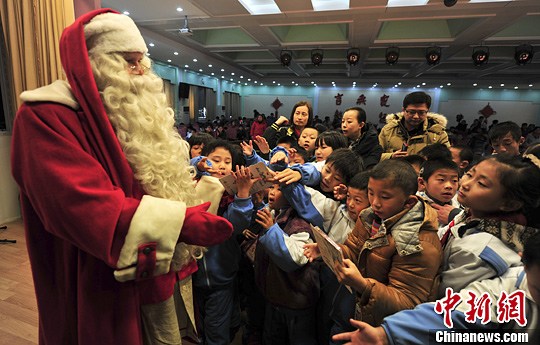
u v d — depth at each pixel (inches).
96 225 23.0
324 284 47.9
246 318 62.8
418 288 30.6
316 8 163.8
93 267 26.7
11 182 121.1
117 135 28.5
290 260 41.8
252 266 59.3
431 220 32.4
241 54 335.9
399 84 486.9
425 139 88.6
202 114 451.5
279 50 271.3
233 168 59.7
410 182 32.9
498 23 176.9
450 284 30.3
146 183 29.5
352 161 49.0
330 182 49.5
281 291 45.7
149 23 194.7
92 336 26.9
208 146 58.6
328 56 318.3
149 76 32.2
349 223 46.0
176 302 39.6
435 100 529.0
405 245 31.3
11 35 101.6
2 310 66.9
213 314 51.7
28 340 58.9
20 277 80.3
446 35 220.1
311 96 574.9
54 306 29.3
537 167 29.0
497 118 510.9
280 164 61.4
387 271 33.8
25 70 104.6
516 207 29.0
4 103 116.8
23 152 23.9
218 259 49.6
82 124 26.0
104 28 27.7
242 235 56.7
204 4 159.2
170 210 26.1
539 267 21.8
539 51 252.5
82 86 25.7
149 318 31.9
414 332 25.6
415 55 293.4
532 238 23.3
